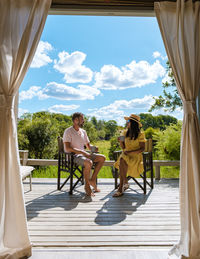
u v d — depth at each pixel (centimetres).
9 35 208
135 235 230
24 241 195
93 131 951
